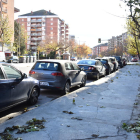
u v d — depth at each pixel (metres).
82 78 9.98
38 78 7.70
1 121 4.69
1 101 4.64
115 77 14.95
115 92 8.24
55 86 7.55
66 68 8.23
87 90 8.66
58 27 98.25
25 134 3.55
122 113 5.06
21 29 66.62
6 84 4.78
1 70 4.82
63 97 6.95
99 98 6.93
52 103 5.97
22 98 5.62
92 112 5.11
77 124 4.15
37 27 97.62
